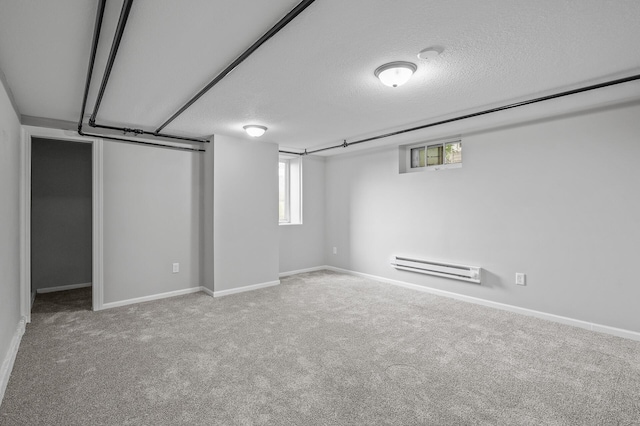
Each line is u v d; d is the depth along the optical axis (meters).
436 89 2.70
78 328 3.20
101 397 2.05
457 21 1.73
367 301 4.12
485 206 3.94
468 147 4.09
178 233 4.45
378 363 2.49
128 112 3.31
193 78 2.45
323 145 5.15
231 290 4.52
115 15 1.67
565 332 3.10
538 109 3.22
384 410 1.92
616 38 1.90
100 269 3.79
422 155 4.84
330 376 2.30
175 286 4.42
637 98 2.90
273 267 4.97
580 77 2.46
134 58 2.14
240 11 1.63
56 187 4.71
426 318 3.49
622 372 2.35
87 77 2.24
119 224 3.97
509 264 3.73
